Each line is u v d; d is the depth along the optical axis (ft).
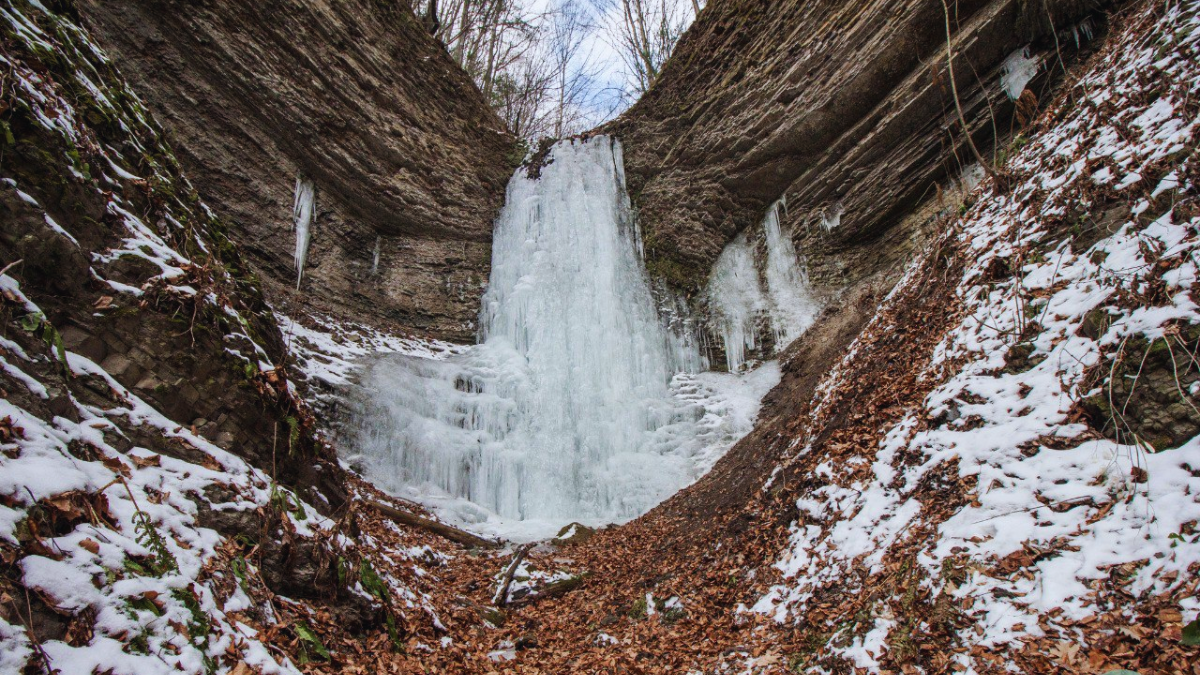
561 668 17.61
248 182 42.96
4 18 15.23
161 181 19.24
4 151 12.58
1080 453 13.52
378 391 37.91
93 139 16.24
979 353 18.56
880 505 16.96
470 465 39.22
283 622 12.47
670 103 60.64
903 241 42.73
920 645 12.20
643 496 39.37
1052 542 12.28
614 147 63.41
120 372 13.44
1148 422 12.70
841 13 44.34
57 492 9.45
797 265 50.11
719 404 45.75
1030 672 10.34
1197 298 13.23
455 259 56.54
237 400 16.08
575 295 52.49
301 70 45.93
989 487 14.40
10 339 11.04
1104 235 17.60
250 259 41.63
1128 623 10.19
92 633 8.55
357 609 15.42
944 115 40.24
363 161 50.14
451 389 42.98
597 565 27.73
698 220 57.00
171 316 14.96
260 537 13.61
